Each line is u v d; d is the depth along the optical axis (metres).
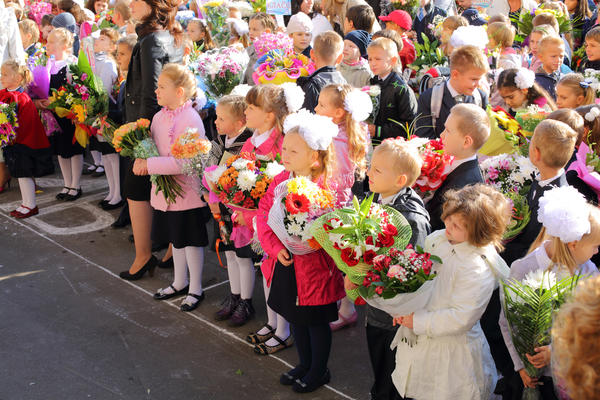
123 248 5.36
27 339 3.99
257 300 4.49
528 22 6.79
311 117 3.12
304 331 3.38
